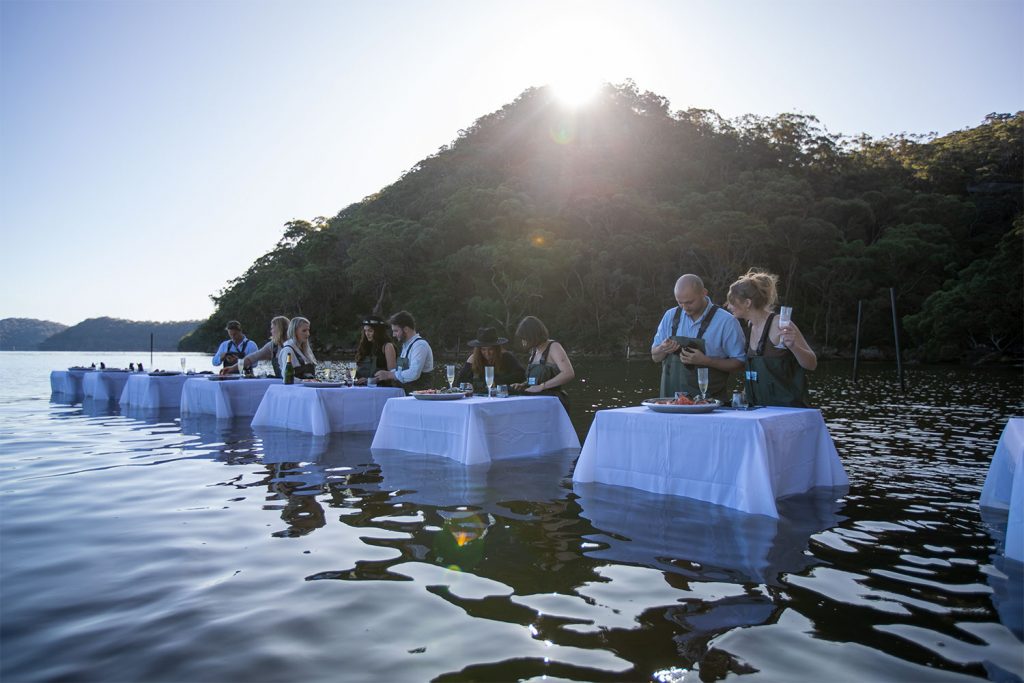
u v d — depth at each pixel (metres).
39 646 2.12
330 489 4.39
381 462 5.37
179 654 2.06
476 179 89.12
